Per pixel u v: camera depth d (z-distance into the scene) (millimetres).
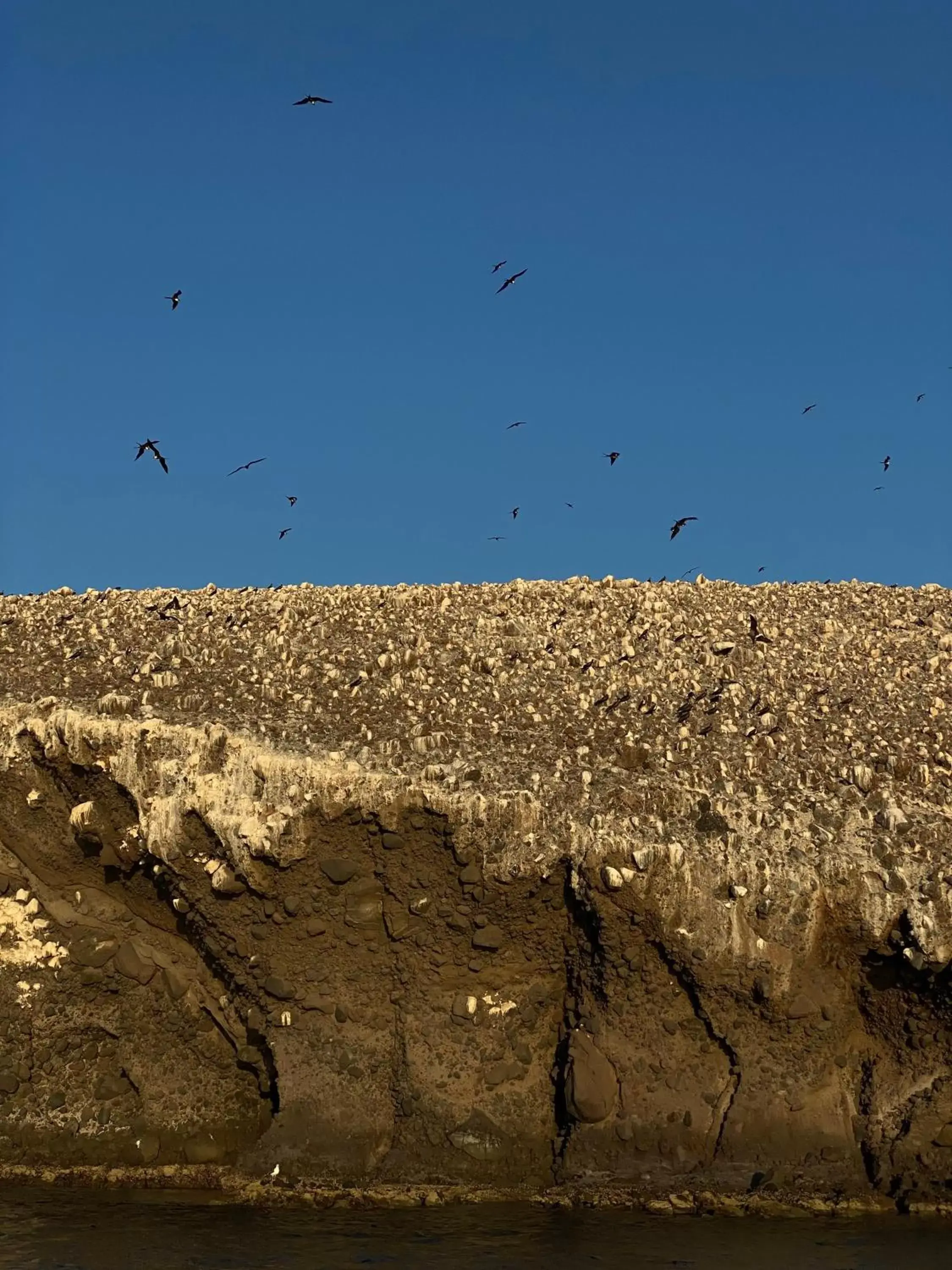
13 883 21188
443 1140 19281
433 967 19859
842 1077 19312
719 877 19391
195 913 20203
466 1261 16047
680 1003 19453
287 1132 19422
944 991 18906
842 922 19328
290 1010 19906
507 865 19516
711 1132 19000
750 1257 16219
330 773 19938
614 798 20281
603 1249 16500
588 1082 19078
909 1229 17406
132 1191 19266
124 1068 20641
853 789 20875
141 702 21953
